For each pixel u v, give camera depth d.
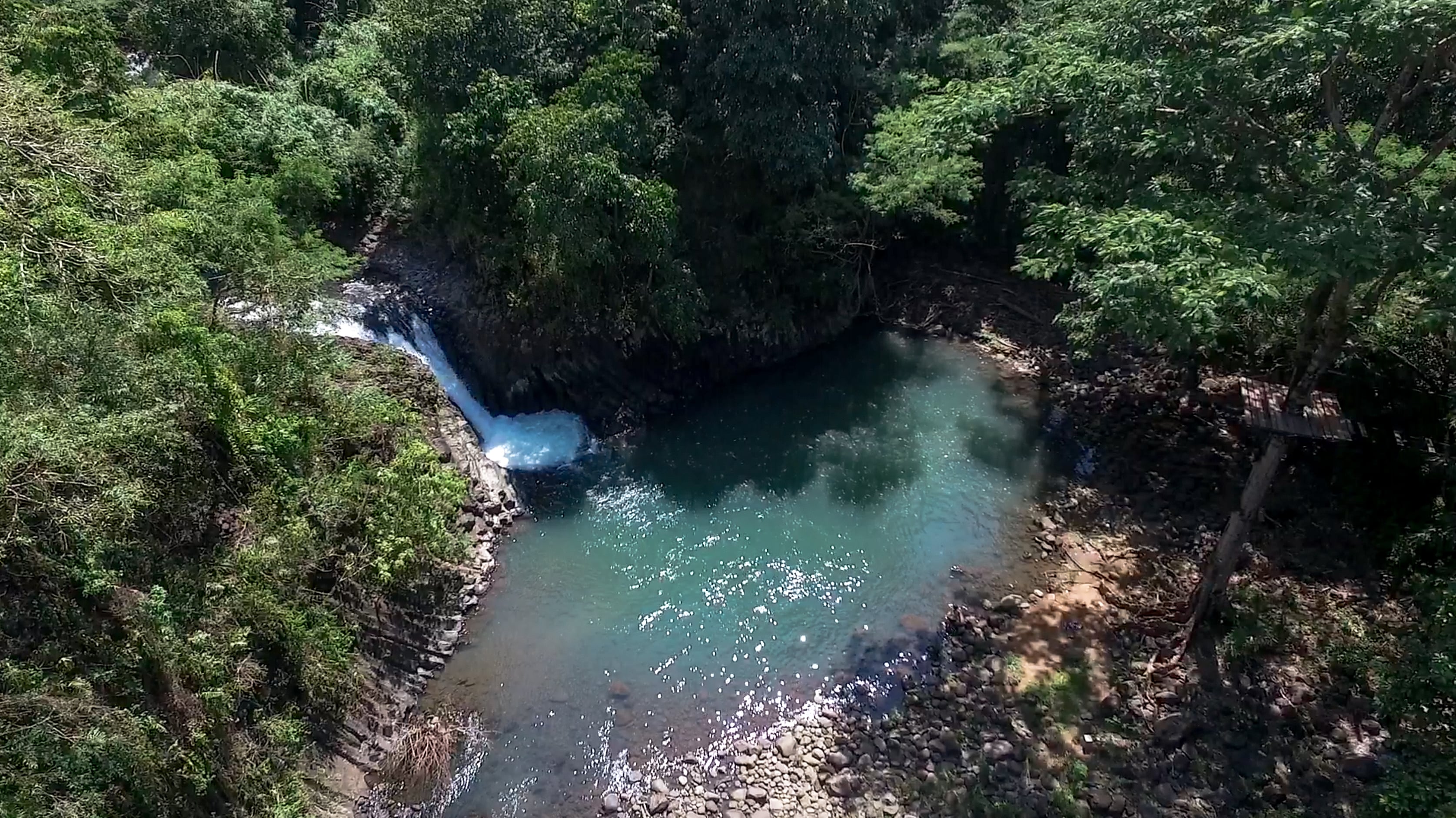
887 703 20.33
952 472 28.31
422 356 28.44
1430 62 15.43
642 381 31.20
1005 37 28.16
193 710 15.52
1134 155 18.42
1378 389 23.97
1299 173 16.81
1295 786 17.59
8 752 12.27
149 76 32.47
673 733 19.55
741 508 26.77
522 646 21.73
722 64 27.88
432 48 26.12
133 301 18.05
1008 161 36.44
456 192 28.38
